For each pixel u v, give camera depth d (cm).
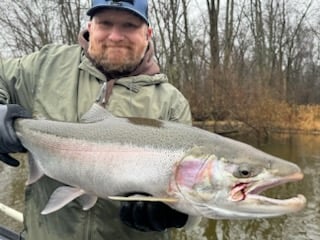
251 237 195
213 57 579
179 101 79
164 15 627
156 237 76
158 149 64
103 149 67
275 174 59
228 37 662
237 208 59
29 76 79
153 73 79
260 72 651
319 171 322
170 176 62
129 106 75
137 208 63
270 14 804
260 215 58
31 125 73
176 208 63
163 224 64
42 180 75
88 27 83
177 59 614
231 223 212
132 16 74
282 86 669
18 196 236
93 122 71
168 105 77
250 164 60
